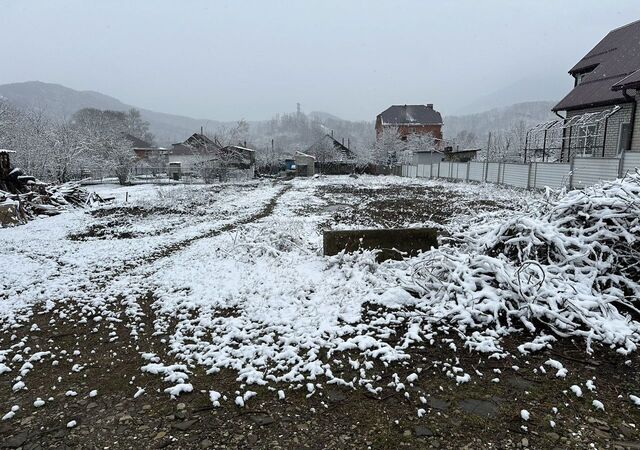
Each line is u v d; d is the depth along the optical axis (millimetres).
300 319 4480
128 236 10578
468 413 2926
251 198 19906
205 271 6520
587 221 5328
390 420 2863
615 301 4602
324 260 6707
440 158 43781
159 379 3479
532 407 2984
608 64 21359
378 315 4656
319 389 3260
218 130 49531
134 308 5078
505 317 4457
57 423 2936
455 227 9938
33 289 6008
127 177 36625
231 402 3119
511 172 22688
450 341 4000
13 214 12742
